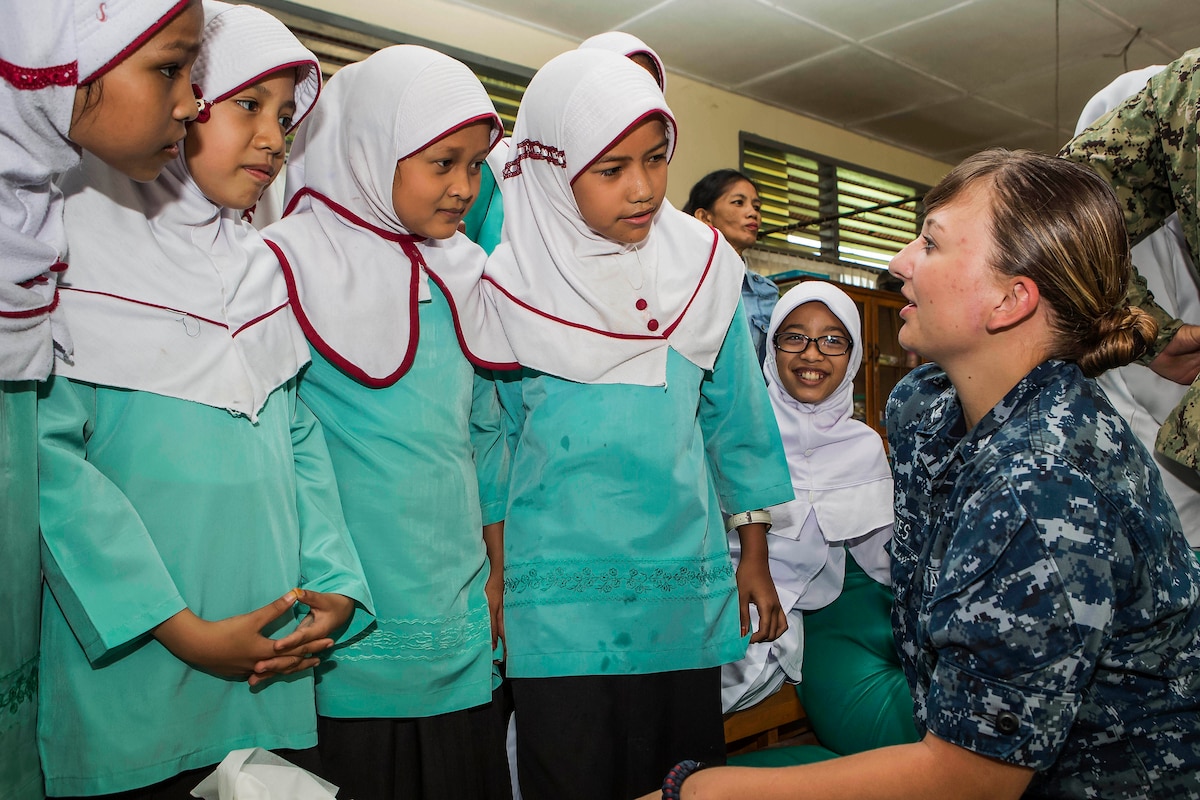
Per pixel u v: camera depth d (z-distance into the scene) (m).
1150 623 0.86
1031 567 0.80
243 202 1.04
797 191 5.42
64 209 0.96
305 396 1.18
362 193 1.18
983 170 0.94
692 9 4.01
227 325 1.04
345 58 3.49
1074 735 0.90
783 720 1.77
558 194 1.24
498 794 1.26
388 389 1.17
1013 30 4.31
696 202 3.29
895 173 6.01
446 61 1.16
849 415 1.82
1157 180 1.46
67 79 0.81
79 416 0.96
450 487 1.18
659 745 1.24
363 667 1.13
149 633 0.96
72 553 0.93
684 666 1.23
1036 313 0.91
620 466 1.22
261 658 0.98
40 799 0.95
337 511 1.13
